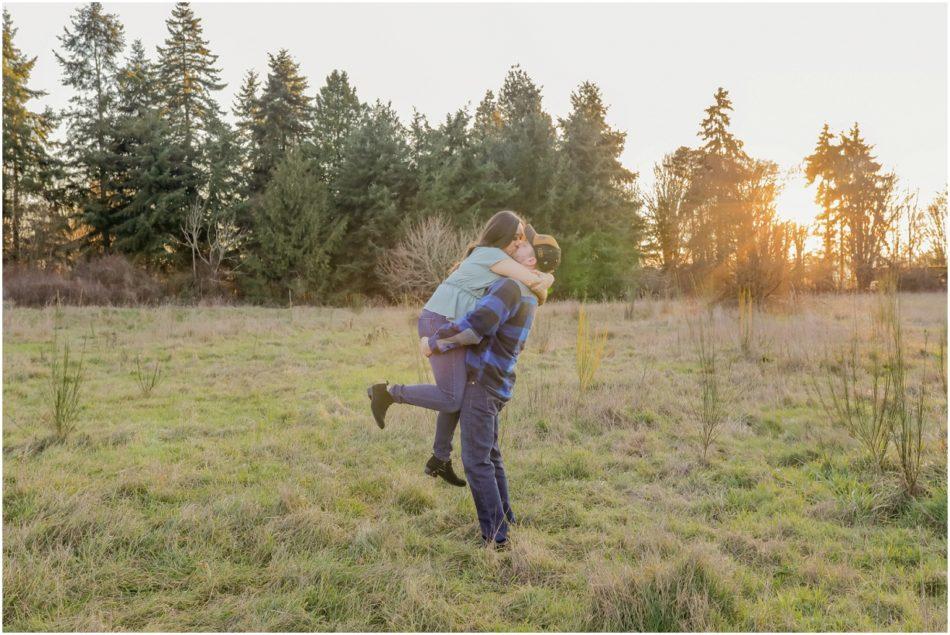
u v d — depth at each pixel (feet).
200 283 74.38
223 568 8.14
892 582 8.05
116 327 37.63
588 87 121.08
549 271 9.98
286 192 77.10
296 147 84.84
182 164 85.15
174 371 23.73
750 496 11.21
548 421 16.03
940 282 55.88
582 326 18.72
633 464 13.11
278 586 7.75
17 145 83.61
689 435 14.87
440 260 63.05
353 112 103.81
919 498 10.51
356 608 7.38
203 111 102.89
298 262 75.05
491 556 8.71
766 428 15.65
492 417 9.32
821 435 14.26
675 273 69.56
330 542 9.03
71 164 88.53
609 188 99.81
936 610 7.25
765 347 25.57
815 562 8.46
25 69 88.84
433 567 8.51
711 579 7.61
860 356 22.16
